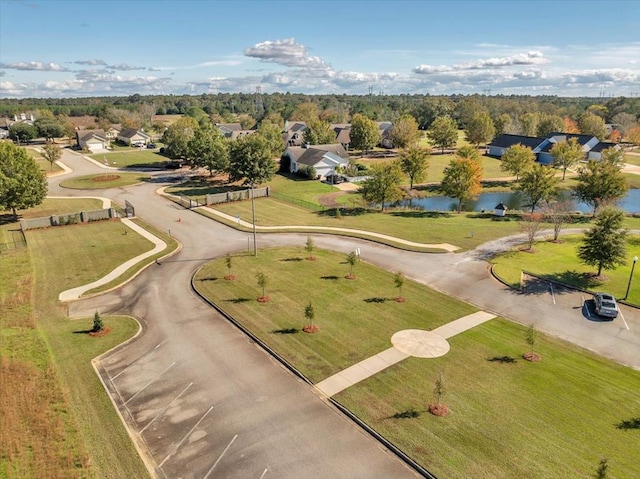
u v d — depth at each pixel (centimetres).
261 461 1777
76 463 1720
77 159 10912
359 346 2605
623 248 3441
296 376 2344
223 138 8612
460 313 3031
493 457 1772
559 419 1995
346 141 11994
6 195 5191
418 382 2264
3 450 1753
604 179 5525
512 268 3828
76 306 3186
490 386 2233
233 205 6275
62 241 4653
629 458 1767
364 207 6284
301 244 4500
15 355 2456
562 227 5069
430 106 16950
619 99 19388
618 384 2267
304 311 3023
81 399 2122
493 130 11706
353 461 1775
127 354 2556
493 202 6962
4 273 3750
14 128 13912
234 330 2825
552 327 2861
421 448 1822
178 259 4128
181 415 2050
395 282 3275
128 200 6581
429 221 5425
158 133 17412
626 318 2980
